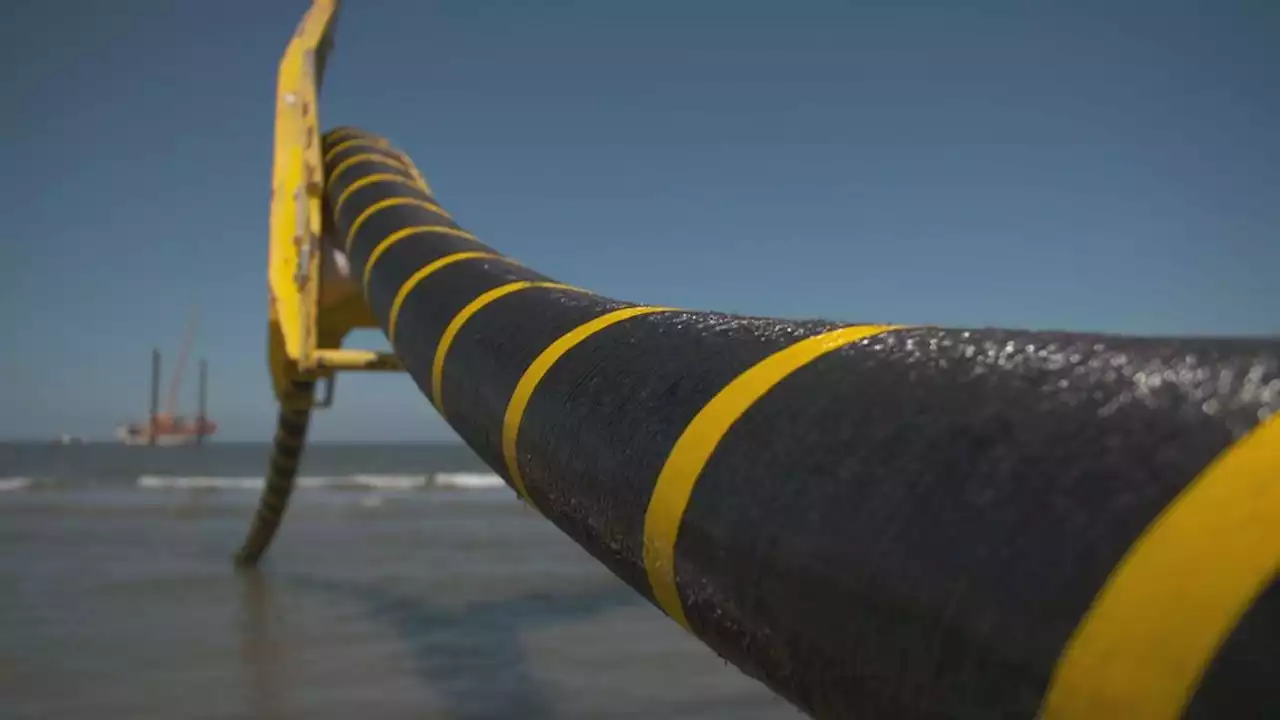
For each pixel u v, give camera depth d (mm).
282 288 8430
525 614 9781
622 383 2039
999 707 1090
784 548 1396
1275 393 1049
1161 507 1029
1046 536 1095
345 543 16547
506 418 2527
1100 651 1003
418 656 7895
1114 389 1177
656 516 1722
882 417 1389
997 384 1300
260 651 8000
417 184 8562
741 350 1850
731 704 6559
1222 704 927
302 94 9250
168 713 6238
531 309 2932
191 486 40281
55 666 7426
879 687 1243
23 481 45188
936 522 1206
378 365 8125
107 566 13188
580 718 6223
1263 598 925
